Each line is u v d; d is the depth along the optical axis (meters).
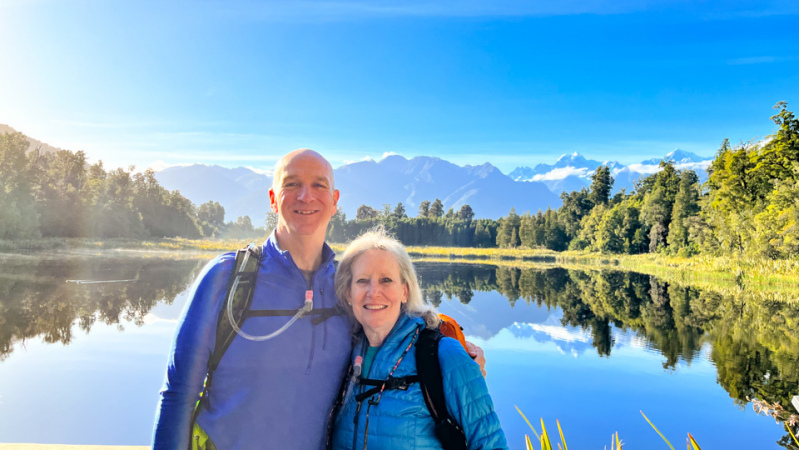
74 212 56.78
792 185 30.83
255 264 1.74
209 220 134.12
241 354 1.62
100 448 2.92
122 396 6.90
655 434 6.22
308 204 1.76
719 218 37.56
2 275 23.11
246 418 1.61
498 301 20.12
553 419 6.74
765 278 28.05
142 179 79.38
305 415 1.68
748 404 7.41
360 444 1.72
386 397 1.72
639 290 24.81
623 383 8.50
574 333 13.38
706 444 6.00
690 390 8.14
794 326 14.52
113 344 10.17
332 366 1.78
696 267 36.69
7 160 50.84
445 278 30.48
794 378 8.96
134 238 64.38
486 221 107.50
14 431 5.62
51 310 14.20
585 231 70.94
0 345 10.04
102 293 17.95
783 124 35.91
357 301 1.81
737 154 38.00
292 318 1.69
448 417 1.71
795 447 5.88
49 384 7.38
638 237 58.31
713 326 14.55
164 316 13.57
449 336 1.92
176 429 1.58
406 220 104.88
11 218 45.75
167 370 1.63
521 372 9.23
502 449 1.69
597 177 81.81
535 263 50.19
